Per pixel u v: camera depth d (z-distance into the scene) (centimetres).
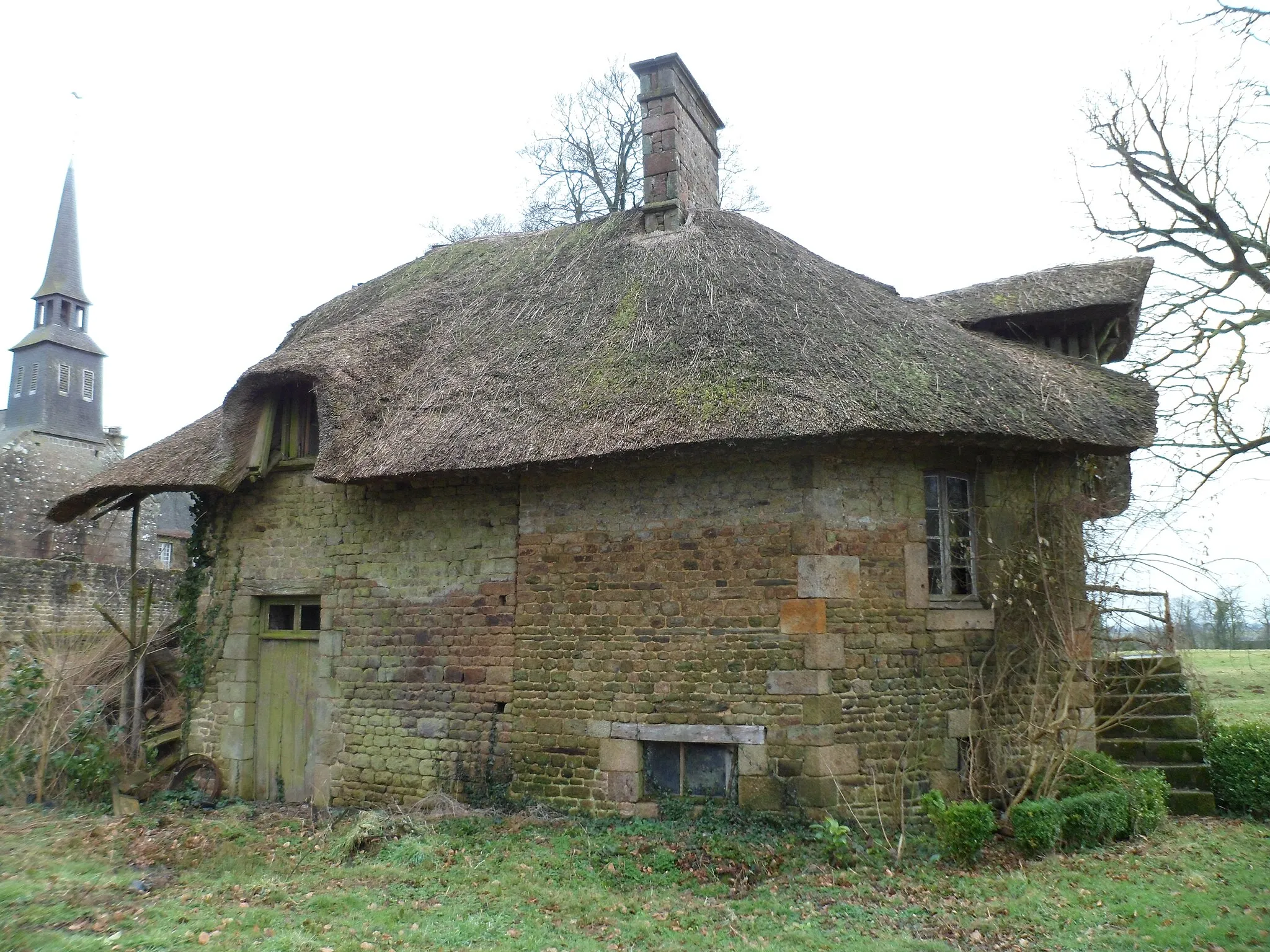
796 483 666
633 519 718
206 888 557
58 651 1023
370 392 818
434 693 783
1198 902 510
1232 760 771
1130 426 706
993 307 891
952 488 742
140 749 935
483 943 467
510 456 687
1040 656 682
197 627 935
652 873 580
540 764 724
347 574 848
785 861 590
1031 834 600
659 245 907
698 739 668
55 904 503
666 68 987
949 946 460
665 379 692
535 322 855
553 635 735
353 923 494
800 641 648
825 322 729
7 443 3186
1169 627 766
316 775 829
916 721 671
